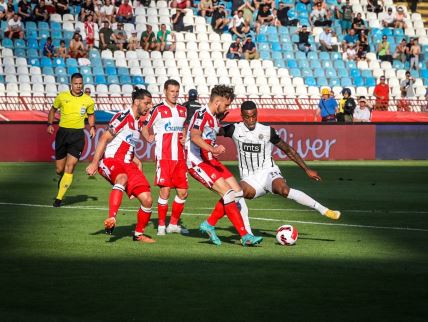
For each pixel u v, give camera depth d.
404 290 15.44
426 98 70.44
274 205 30.53
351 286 15.78
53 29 66.88
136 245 20.80
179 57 69.19
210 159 21.42
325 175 45.66
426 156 60.94
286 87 70.25
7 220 25.36
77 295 14.74
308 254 19.66
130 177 21.41
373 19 79.88
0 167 46.91
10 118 54.84
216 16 72.25
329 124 58.50
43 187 36.28
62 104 30.91
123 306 13.91
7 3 65.75
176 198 23.28
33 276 16.48
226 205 20.95
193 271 17.20
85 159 52.41
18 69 63.03
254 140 21.70
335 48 74.56
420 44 79.56
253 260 18.70
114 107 60.75
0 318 12.98
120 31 67.56
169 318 13.12
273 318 13.20
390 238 22.58
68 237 21.95
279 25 74.69
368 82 73.19
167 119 22.98
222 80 69.06
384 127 59.91
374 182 41.62
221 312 13.56
